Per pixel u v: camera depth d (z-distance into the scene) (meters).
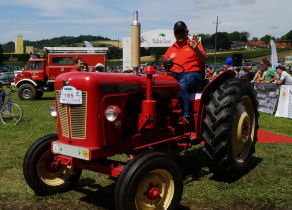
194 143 4.27
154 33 17.23
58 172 3.80
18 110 8.51
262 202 3.49
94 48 16.92
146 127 3.39
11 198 3.61
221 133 3.76
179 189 3.09
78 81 3.06
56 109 3.33
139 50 3.44
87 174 4.37
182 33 4.18
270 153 5.33
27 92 15.48
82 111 3.08
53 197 3.66
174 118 3.92
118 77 3.24
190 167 4.63
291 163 4.80
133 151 3.57
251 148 4.37
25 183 4.05
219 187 3.90
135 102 3.45
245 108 4.26
